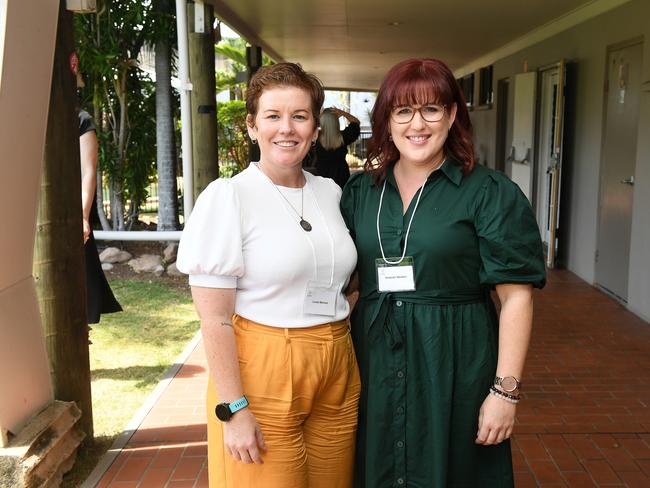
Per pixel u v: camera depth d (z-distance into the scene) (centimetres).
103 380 458
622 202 626
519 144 935
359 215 214
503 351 196
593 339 532
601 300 644
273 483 200
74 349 339
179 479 327
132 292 702
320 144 611
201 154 683
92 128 421
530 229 194
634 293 596
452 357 199
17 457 283
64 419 319
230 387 192
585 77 716
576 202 746
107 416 398
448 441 199
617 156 635
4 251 276
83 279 345
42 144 295
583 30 723
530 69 934
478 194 195
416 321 200
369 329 206
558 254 799
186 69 627
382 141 209
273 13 828
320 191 215
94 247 430
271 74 196
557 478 321
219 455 203
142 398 427
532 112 891
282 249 195
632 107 601
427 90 194
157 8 845
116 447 358
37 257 325
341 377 207
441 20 849
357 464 220
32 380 306
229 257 189
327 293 203
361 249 210
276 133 196
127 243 895
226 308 193
